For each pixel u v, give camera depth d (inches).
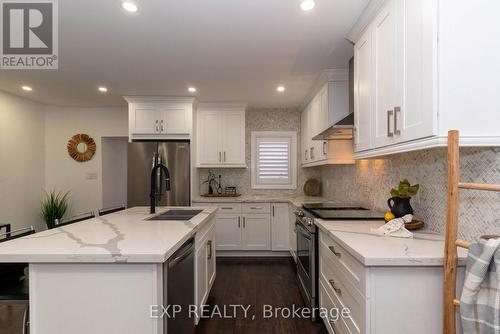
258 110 187.0
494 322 36.7
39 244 53.1
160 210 103.8
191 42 89.5
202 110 167.6
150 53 97.8
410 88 51.3
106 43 90.1
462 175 55.4
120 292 49.0
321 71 115.0
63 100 163.9
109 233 63.0
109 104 173.6
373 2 64.1
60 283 48.8
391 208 74.0
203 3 68.5
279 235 159.2
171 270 56.9
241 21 76.9
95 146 180.1
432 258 46.1
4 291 55.2
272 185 185.8
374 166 100.3
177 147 150.9
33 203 168.2
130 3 68.3
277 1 67.9
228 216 159.0
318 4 69.0
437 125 44.8
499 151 47.7
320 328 86.0
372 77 67.3
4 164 148.9
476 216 52.7
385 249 50.5
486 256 37.9
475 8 44.4
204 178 184.7
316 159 136.3
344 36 85.1
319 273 86.4
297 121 186.4
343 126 82.3
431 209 67.2
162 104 155.1
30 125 165.3
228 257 161.0
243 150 167.5
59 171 179.3
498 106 44.3
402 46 53.7
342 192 136.0
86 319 49.0
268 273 133.7
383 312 47.4
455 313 44.3
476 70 44.6
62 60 103.9
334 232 64.9
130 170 149.5
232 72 116.5
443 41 44.6
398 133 55.2
